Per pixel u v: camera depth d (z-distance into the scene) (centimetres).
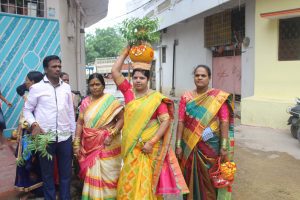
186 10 1416
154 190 323
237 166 576
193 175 361
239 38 1179
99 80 374
